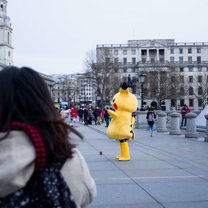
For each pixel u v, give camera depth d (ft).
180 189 16.78
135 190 16.56
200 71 272.92
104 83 185.98
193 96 256.52
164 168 22.65
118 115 25.82
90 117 88.79
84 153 30.55
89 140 43.16
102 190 16.57
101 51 196.54
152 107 50.39
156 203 14.38
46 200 4.29
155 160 26.30
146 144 38.81
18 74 4.75
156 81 169.89
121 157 26.35
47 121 4.52
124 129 25.66
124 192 16.20
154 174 20.57
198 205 14.10
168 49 283.59
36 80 4.90
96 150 32.81
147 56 285.23
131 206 13.96
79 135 5.07
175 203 14.38
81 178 4.65
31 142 4.11
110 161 25.80
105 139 44.65
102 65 186.91
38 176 4.31
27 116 4.54
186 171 21.54
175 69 197.88
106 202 14.52
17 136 4.06
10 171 3.80
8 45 266.36
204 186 17.42
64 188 4.42
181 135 52.19
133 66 276.41
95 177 19.69
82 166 4.72
